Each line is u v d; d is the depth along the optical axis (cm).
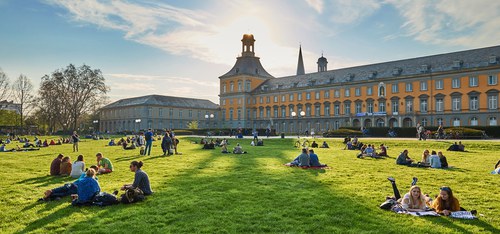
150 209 1028
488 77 6700
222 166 2041
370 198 1161
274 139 5184
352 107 8819
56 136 8700
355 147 3453
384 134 5766
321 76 9850
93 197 1094
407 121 7875
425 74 7494
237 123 11412
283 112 10469
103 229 852
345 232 824
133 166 1251
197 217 948
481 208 1038
